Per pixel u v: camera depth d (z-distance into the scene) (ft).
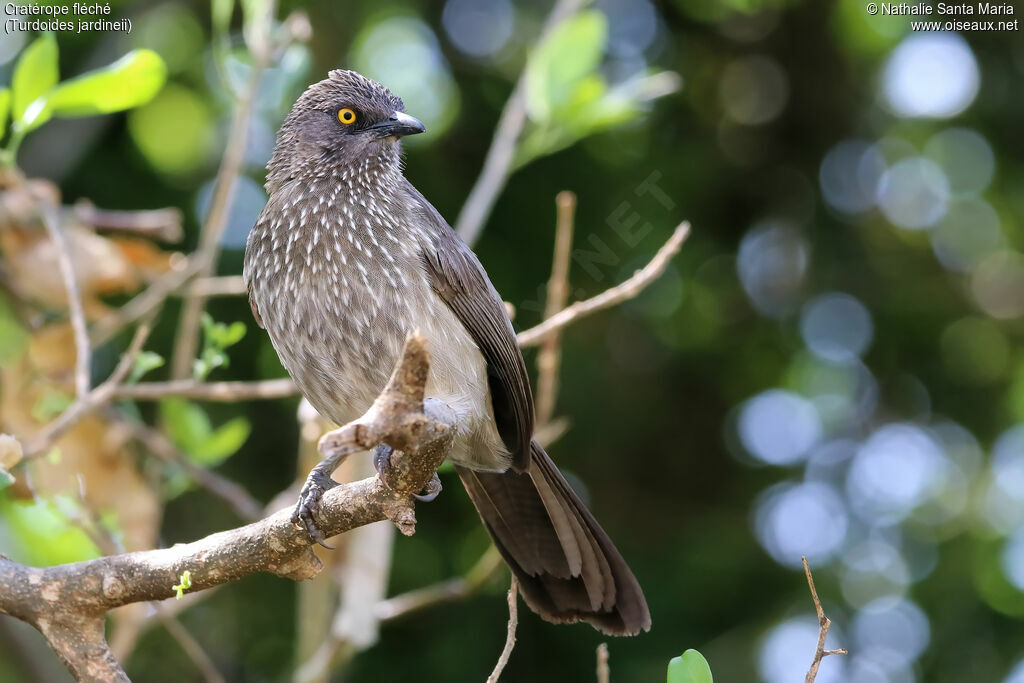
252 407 40.60
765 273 47.50
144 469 31.76
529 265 42.06
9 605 18.17
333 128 25.35
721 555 42.88
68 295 26.86
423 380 15.30
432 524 41.24
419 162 42.27
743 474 46.09
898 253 48.70
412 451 15.89
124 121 41.75
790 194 48.29
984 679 41.98
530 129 39.22
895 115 48.57
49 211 24.93
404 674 40.04
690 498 45.68
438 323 23.27
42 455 22.79
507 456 24.22
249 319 39.55
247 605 40.42
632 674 40.04
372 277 23.15
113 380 23.21
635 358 45.42
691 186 45.01
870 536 45.57
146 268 29.32
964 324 48.32
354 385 23.32
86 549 26.84
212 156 42.01
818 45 48.37
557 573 24.14
